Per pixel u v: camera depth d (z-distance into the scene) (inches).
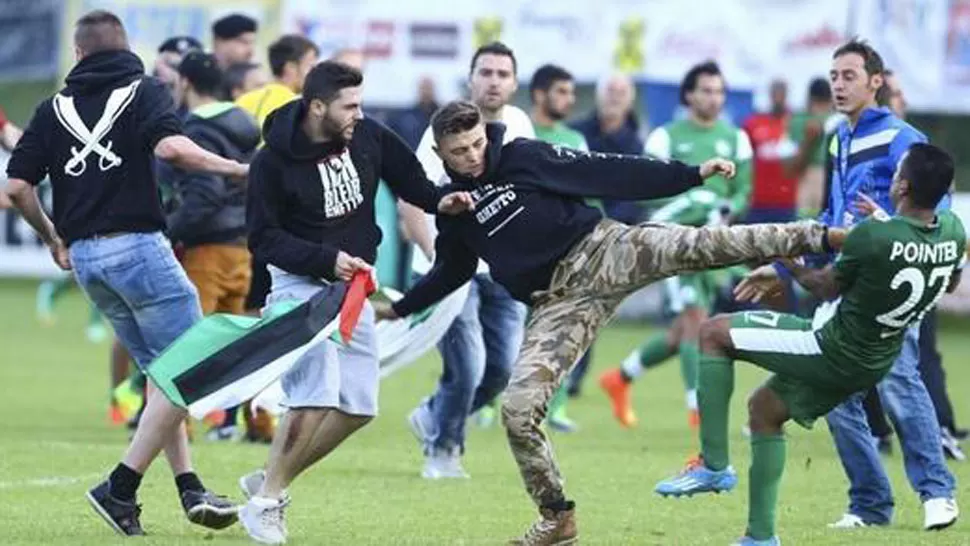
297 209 844.6
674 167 826.2
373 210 867.4
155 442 871.7
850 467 972.6
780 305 1577.3
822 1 2300.7
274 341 832.3
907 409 962.1
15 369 1804.9
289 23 2447.1
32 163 906.7
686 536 922.1
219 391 832.3
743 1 2324.1
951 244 824.9
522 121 1133.7
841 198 973.8
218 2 2449.6
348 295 832.3
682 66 2347.4
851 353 818.8
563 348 831.1
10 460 1170.6
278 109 844.6
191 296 913.5
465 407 1139.3
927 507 953.5
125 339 932.0
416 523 950.4
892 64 2293.3
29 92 2738.7
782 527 960.3
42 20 2613.2
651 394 1753.2
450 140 829.8
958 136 2396.7
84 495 1023.6
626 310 2559.1
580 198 842.8
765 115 1966.0
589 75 2377.0
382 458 1237.7
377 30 2433.6
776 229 811.4
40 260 2669.8
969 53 2277.3
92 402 1556.3
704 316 1472.7
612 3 2367.1
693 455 1280.8
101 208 895.7
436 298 882.8
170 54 1408.7
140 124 887.7
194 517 887.7
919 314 826.2
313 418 850.8
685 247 815.7
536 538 841.5
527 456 831.1
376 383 868.6
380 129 866.1
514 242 836.6
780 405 839.1
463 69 2412.6
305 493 1057.5
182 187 1259.2
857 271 806.5
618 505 1032.2
